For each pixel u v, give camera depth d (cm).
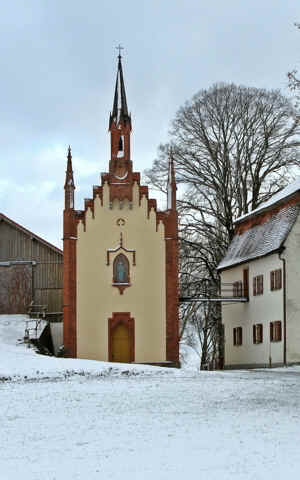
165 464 1691
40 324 5719
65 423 2295
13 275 6131
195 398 2858
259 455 1761
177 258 5456
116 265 5434
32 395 2992
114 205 5484
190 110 6438
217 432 2075
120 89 5694
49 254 6147
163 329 5381
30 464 1727
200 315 6781
